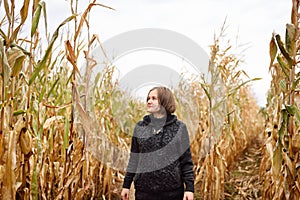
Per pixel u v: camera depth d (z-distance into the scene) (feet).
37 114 8.96
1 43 7.23
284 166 9.46
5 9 7.44
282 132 9.01
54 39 7.93
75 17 8.59
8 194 7.51
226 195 14.26
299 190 9.02
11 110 7.84
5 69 7.30
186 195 8.35
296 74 9.29
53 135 10.83
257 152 21.15
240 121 19.07
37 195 8.99
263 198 11.44
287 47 8.74
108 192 13.07
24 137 8.09
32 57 8.71
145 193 8.36
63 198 9.91
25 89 9.00
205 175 13.69
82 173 9.87
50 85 11.72
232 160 17.03
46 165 9.77
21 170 8.50
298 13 8.59
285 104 9.26
